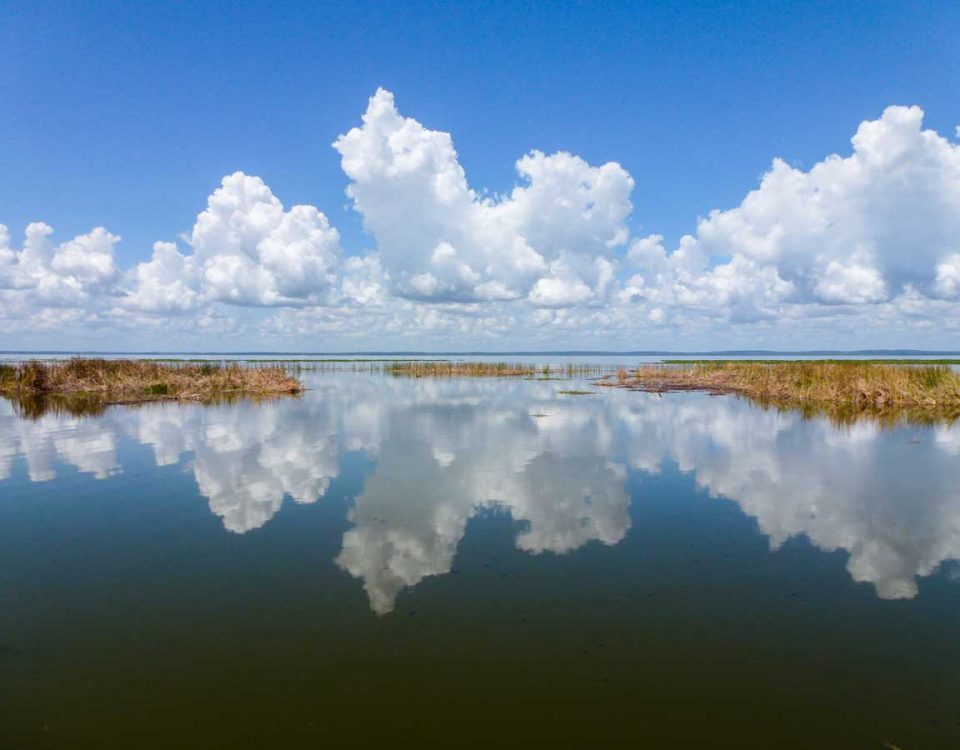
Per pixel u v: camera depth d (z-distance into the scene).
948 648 6.52
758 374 41.62
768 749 4.91
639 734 5.11
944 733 5.11
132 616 7.36
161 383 39.12
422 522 10.97
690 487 13.40
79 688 5.85
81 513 11.52
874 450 17.56
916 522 10.91
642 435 20.33
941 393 28.70
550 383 48.31
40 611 7.50
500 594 7.94
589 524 10.88
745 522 10.96
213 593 8.01
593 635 6.85
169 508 11.84
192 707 5.53
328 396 35.66
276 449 17.81
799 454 17.03
